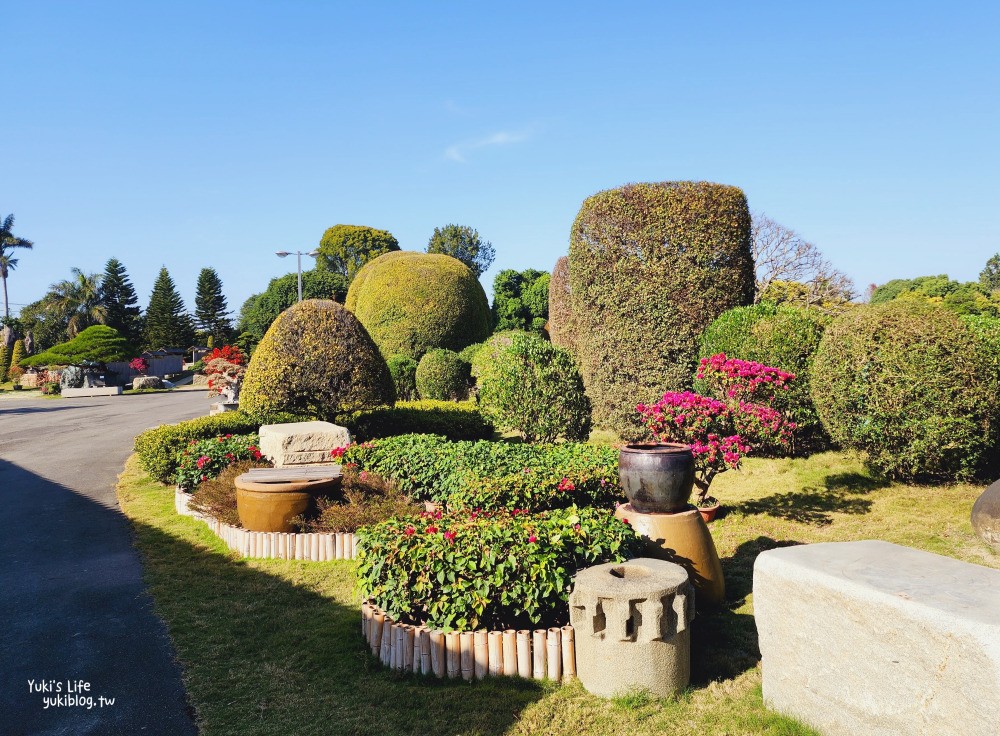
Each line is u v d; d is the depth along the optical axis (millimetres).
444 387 21344
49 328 63031
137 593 5926
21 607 5652
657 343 11391
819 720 3354
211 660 4555
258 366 11234
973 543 6117
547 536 4570
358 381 11328
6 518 8906
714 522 7629
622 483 5363
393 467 8461
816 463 9570
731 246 11391
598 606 3893
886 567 3426
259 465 9125
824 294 23641
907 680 2898
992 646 2582
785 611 3559
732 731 3486
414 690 4043
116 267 65500
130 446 16109
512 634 4184
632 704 3764
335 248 59906
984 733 2596
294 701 3965
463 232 60500
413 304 27203
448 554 4371
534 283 41812
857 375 7969
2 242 65250
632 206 11555
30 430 20250
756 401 8219
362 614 4812
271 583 6113
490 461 7820
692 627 4910
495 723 3645
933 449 7570
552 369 10844
